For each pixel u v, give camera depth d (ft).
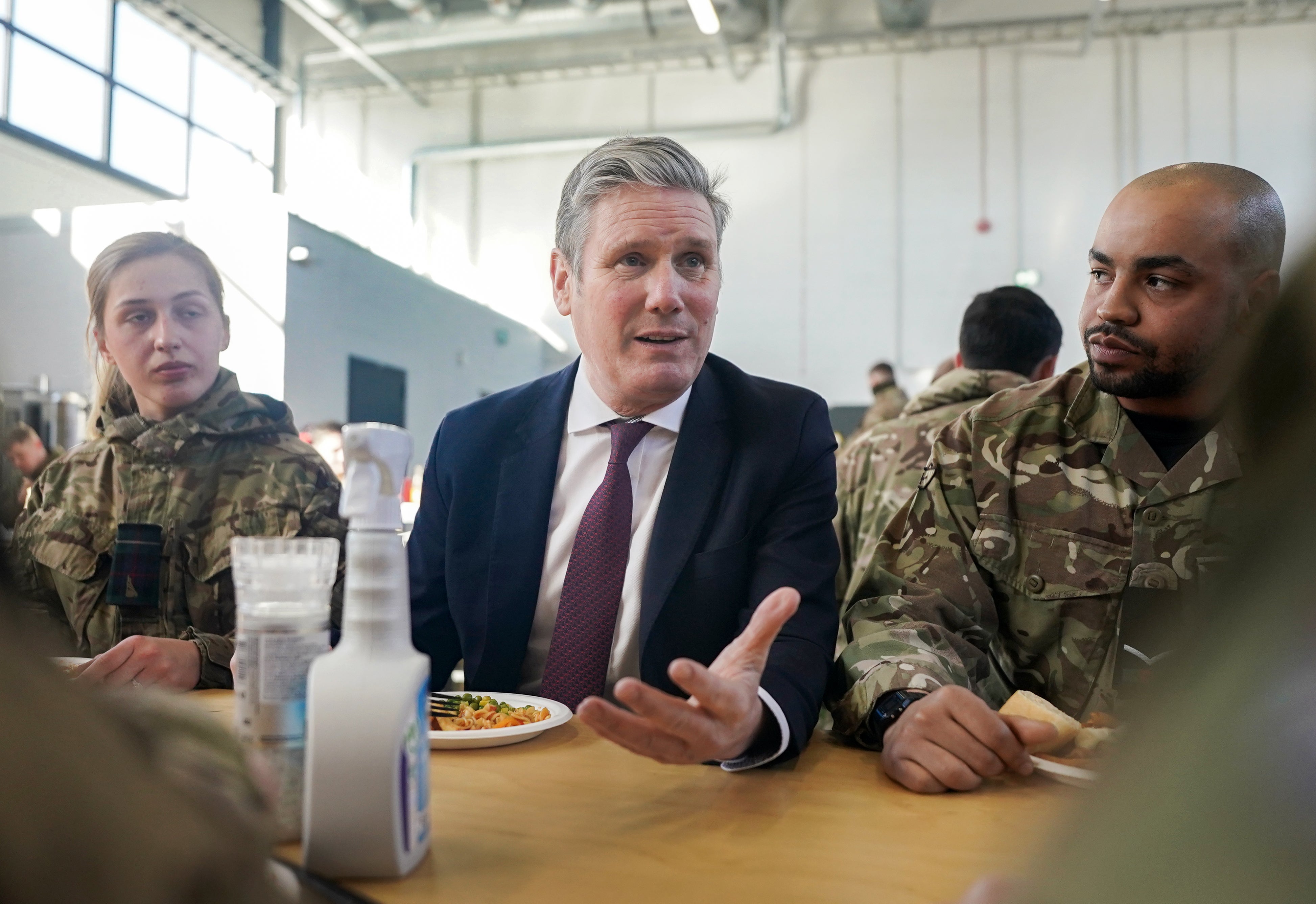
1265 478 0.91
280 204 12.97
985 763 2.60
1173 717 0.88
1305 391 0.89
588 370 4.14
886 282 28.07
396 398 18.81
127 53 24.40
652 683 3.75
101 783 0.87
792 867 2.01
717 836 2.20
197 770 1.12
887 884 1.91
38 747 0.85
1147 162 26.66
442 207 31.63
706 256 3.93
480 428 4.31
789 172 28.91
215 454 5.50
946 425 4.41
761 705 2.64
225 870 0.91
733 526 3.84
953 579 3.99
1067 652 3.95
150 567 5.16
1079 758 2.73
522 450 4.25
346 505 1.86
